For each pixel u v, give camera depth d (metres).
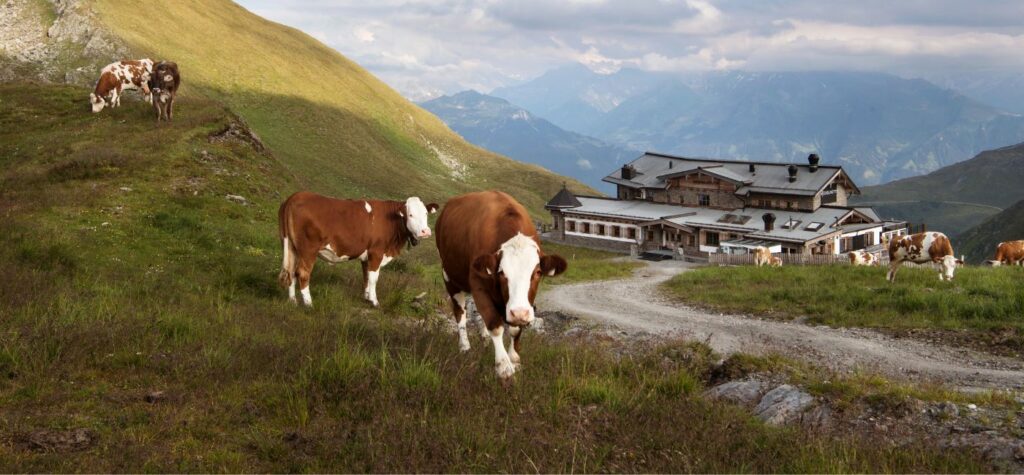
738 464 7.08
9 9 89.81
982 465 7.20
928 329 17.73
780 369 11.80
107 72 35.97
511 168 143.12
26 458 6.22
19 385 7.98
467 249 9.70
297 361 9.58
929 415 9.02
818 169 70.81
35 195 22.22
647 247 73.19
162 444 6.79
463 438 7.15
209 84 96.06
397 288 17.50
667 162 85.38
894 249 25.03
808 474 6.80
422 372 8.81
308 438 7.14
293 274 15.20
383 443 6.95
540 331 16.20
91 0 93.19
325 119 105.38
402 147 121.06
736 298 25.19
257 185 29.34
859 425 8.79
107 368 8.84
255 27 130.75
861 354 15.71
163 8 106.56
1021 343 15.64
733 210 73.19
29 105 37.72
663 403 8.95
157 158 27.94
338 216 15.27
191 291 14.90
